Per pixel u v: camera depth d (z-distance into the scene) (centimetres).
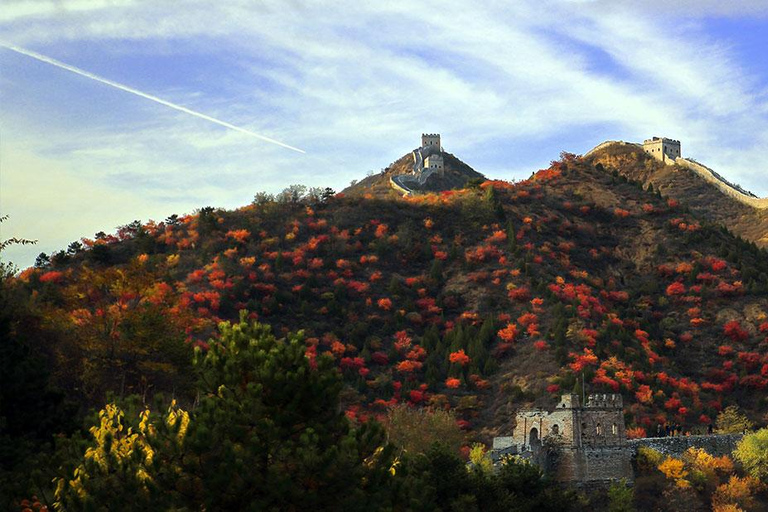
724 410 14425
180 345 8888
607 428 9694
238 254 19650
